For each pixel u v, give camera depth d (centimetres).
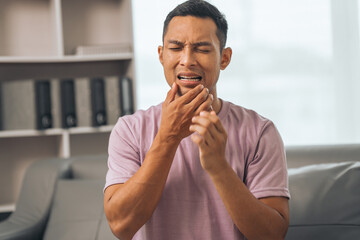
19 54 271
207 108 98
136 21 290
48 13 275
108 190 106
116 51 261
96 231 184
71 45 277
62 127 250
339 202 159
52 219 196
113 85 253
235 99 304
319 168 170
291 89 307
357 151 184
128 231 100
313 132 308
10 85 251
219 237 104
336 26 307
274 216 98
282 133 307
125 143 110
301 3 305
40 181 216
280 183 105
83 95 251
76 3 277
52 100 249
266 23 304
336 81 308
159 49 116
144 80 293
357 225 156
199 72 101
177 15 102
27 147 273
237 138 109
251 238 99
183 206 104
